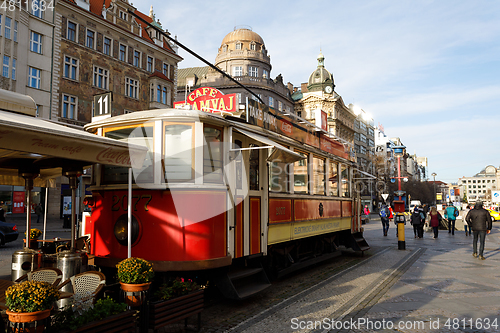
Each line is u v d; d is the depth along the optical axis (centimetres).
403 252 1374
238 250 650
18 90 2497
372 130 8512
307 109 5941
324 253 1139
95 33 3022
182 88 5112
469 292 743
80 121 2900
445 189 16675
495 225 3161
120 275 459
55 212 3027
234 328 523
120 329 408
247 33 5053
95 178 662
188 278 611
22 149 357
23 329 345
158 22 3719
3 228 1441
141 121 616
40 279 500
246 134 654
